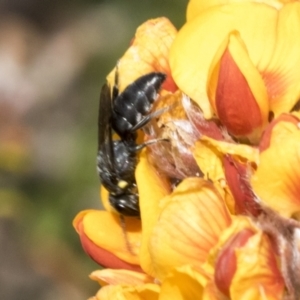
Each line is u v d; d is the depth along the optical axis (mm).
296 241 108
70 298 247
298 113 109
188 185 110
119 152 123
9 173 276
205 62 114
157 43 120
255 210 109
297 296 107
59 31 404
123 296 113
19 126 326
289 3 114
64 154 288
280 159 108
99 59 329
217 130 114
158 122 117
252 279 106
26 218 263
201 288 108
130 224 120
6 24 419
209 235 109
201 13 115
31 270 257
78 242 253
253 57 113
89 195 259
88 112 317
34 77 376
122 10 331
